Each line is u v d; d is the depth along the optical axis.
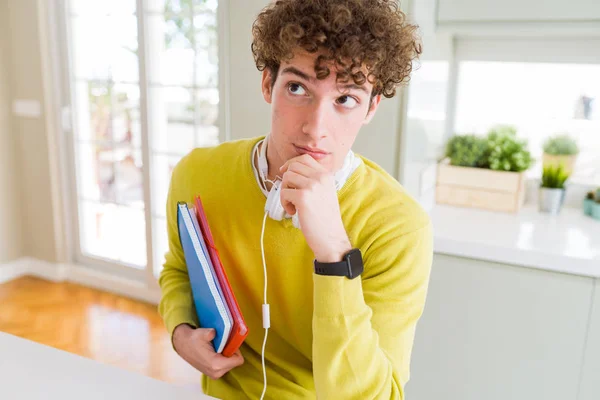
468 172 2.00
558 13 1.59
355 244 0.84
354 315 0.72
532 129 2.14
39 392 0.73
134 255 3.19
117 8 2.82
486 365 1.64
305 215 0.71
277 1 0.76
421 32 1.62
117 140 3.07
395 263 0.82
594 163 2.04
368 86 0.73
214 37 2.62
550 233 1.70
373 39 0.70
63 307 2.94
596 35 1.95
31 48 3.01
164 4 2.70
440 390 1.72
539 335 1.55
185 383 2.25
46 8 2.94
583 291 1.47
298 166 0.72
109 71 2.96
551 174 1.97
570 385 1.54
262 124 1.88
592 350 1.49
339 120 0.74
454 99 2.25
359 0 0.70
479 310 1.61
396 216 0.83
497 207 1.98
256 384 0.92
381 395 0.72
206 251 0.80
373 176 0.89
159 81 2.81
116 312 2.90
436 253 1.64
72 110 3.09
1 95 3.11
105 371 0.79
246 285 0.93
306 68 0.70
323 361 0.73
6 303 2.97
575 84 2.03
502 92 2.16
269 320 0.84
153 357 2.45
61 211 3.23
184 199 0.98
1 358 0.81
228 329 0.78
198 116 2.77
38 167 3.19
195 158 1.00
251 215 0.89
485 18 1.69
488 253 1.56
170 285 1.02
